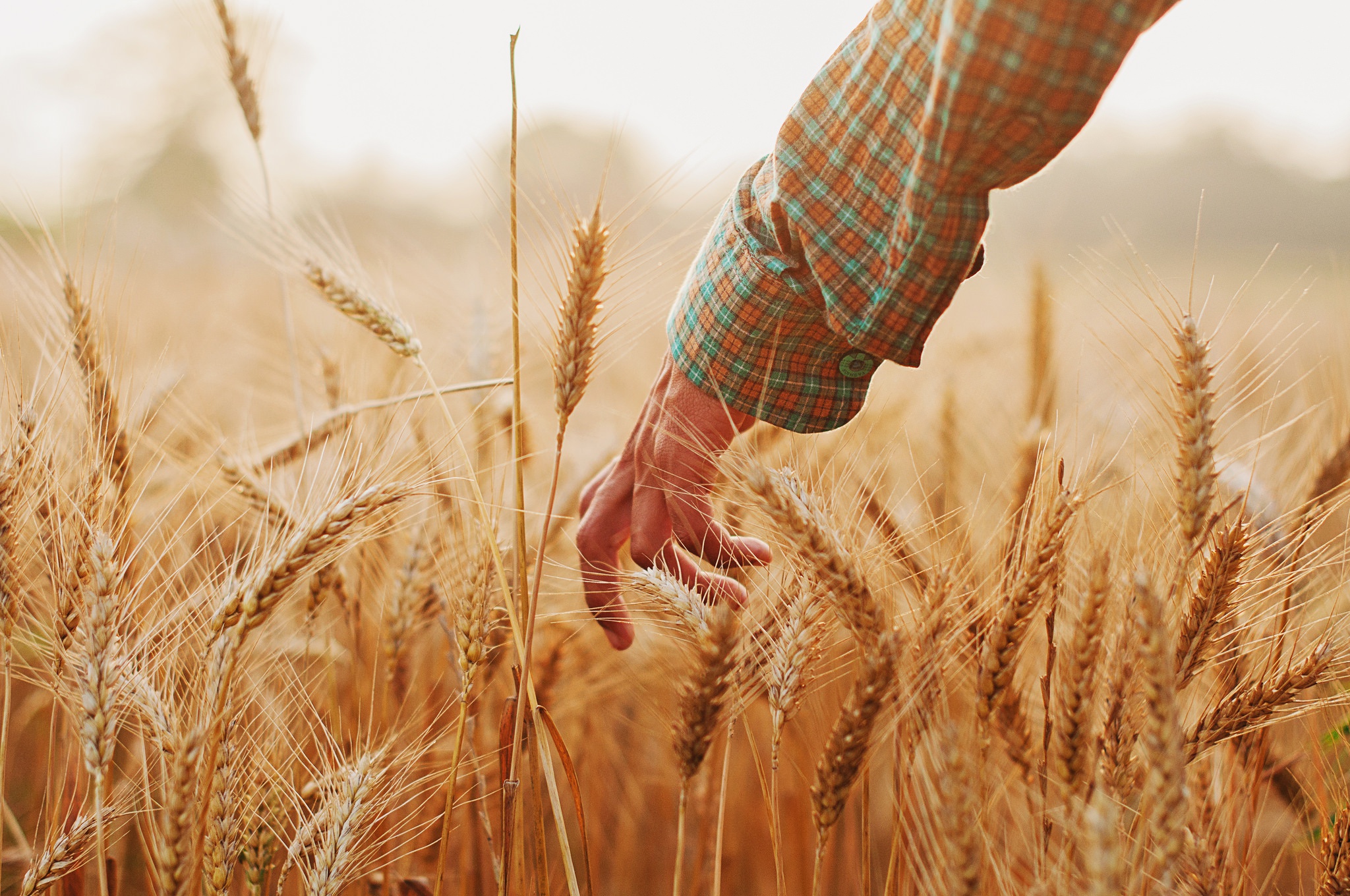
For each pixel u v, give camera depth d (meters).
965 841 0.74
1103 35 0.75
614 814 1.21
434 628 1.08
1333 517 0.98
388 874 0.98
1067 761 0.80
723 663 0.83
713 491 0.89
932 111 0.78
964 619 0.86
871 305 0.83
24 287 0.92
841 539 0.86
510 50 0.85
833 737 0.82
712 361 0.87
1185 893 0.81
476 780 0.99
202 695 0.83
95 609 0.81
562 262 0.85
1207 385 0.82
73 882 0.91
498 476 1.02
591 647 1.07
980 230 0.80
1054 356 1.13
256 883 0.87
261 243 1.02
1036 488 0.85
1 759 0.86
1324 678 0.84
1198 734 0.85
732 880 1.13
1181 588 0.82
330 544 0.82
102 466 0.88
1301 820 0.93
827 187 0.83
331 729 0.98
